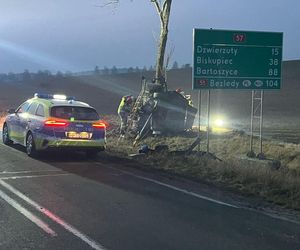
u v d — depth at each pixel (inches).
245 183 428.5
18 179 427.5
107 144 689.0
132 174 467.5
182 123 745.0
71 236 267.6
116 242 259.4
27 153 574.6
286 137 818.2
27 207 328.5
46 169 485.7
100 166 513.0
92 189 394.0
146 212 324.8
